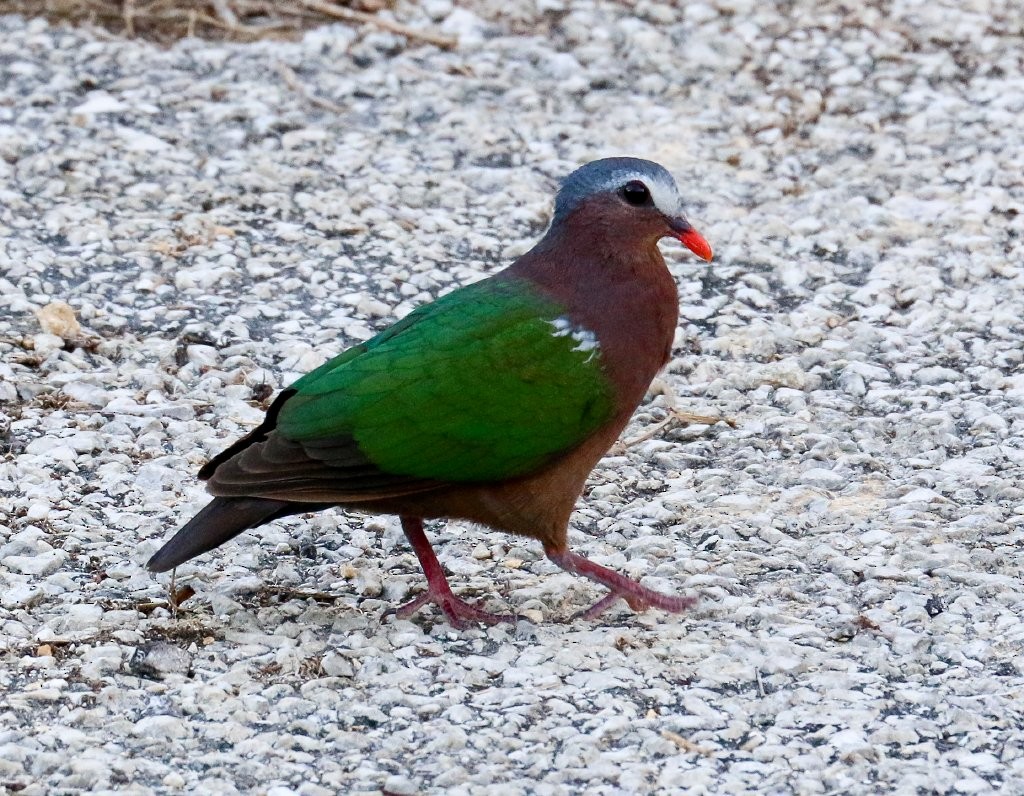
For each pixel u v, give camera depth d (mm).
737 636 10422
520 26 19766
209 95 18141
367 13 19906
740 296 15242
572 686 9859
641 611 10836
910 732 9320
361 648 10211
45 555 11148
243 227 16000
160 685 9766
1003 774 8984
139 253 15422
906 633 10383
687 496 12289
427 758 9094
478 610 10672
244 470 10055
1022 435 13094
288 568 11289
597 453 10680
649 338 10758
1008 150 17547
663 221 10781
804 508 12141
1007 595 10867
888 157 17500
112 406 13188
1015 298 15109
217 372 13719
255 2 19828
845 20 20125
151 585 10961
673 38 19594
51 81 18109
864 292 15211
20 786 8750
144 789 8695
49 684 9703
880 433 13203
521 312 10531
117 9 19656
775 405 13688
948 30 19984
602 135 17766
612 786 8859
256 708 9555
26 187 16359
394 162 17156
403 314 14773
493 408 10281
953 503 12141
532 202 16531
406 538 11789
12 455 12461
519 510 10555
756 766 9055
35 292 14742
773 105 18453
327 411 10219
